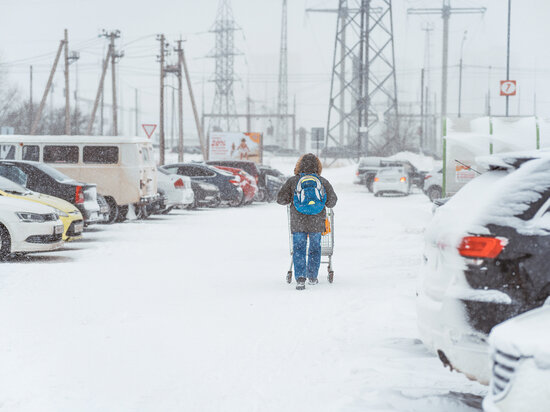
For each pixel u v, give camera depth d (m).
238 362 7.83
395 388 6.86
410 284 13.47
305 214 13.02
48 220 16.47
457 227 5.76
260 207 39.22
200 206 36.56
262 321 10.05
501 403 4.74
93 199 21.88
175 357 8.02
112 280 13.80
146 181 27.11
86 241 21.11
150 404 6.38
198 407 6.30
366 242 21.42
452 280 5.73
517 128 22.86
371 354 8.18
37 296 11.94
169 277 14.28
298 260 12.96
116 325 9.70
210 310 10.84
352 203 43.03
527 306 5.45
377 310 10.85
